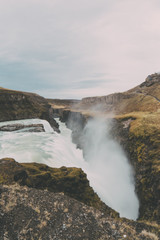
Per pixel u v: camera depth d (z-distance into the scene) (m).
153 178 16.08
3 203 9.16
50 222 8.89
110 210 13.95
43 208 9.78
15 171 12.44
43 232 8.19
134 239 8.97
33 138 36.03
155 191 15.05
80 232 8.68
